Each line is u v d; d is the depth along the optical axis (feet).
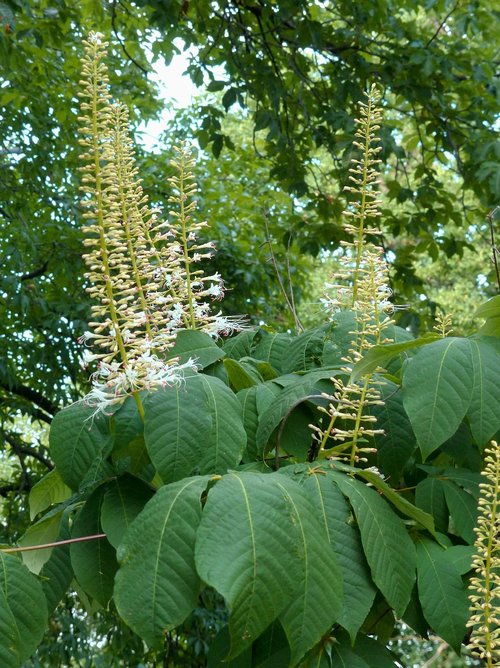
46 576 9.82
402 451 10.41
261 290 40.27
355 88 34.60
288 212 46.11
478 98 37.14
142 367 9.12
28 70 36.19
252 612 7.07
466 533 9.81
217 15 33.88
